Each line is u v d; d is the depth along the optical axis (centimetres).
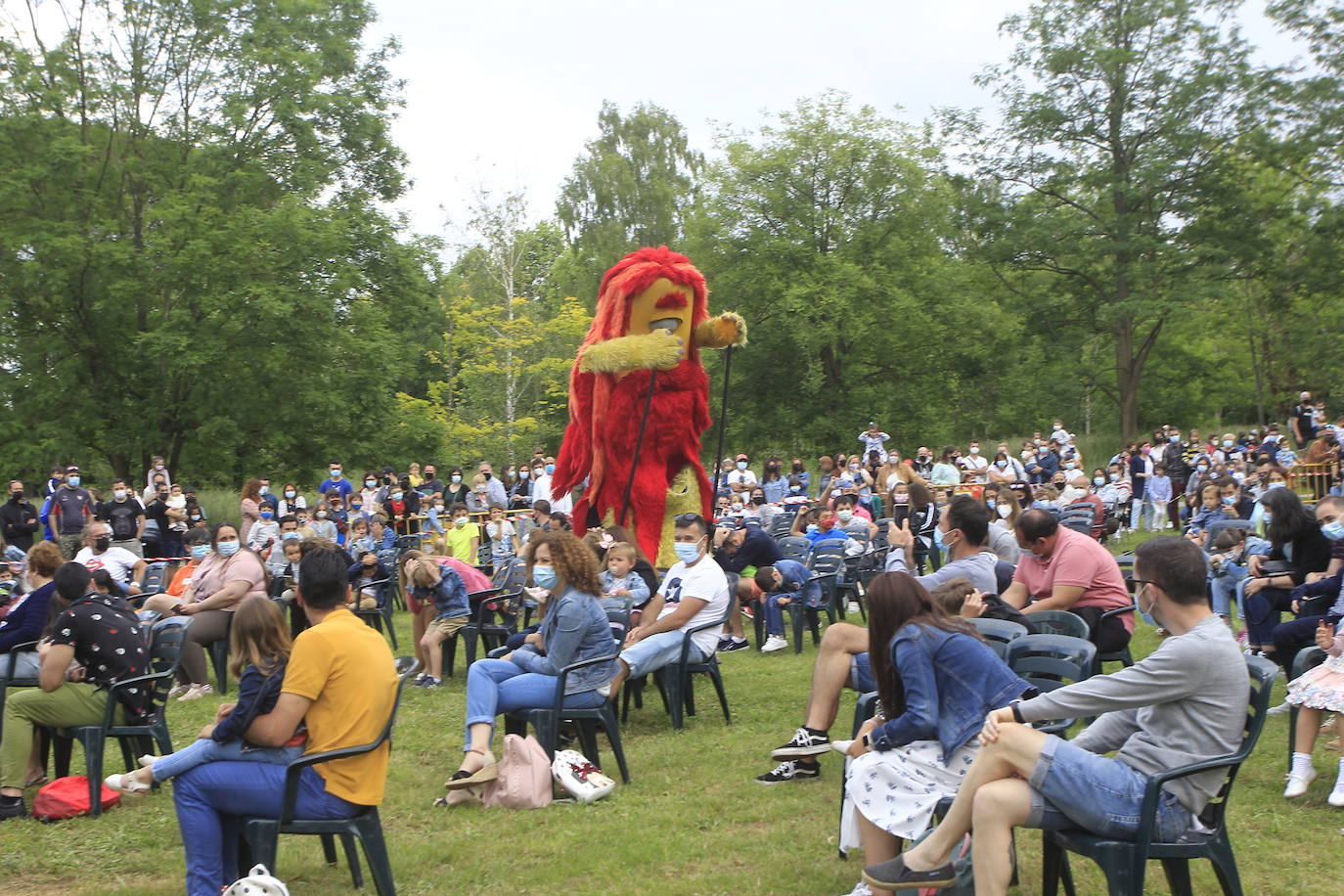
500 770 595
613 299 1128
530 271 3381
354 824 438
